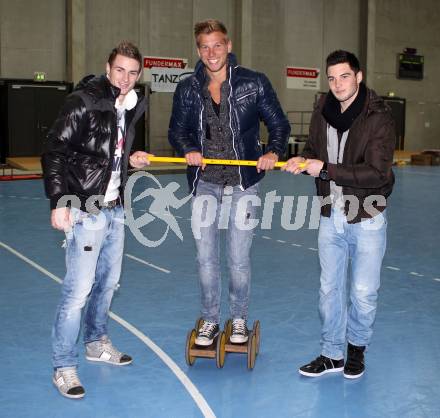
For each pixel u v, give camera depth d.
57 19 19.98
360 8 25.75
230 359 4.16
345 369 3.84
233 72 3.78
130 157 3.83
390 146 3.49
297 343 4.44
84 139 3.39
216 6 22.44
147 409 3.39
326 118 3.60
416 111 27.88
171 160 3.84
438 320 4.96
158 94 21.67
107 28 20.64
